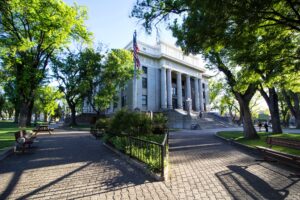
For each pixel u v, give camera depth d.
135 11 10.55
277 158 7.87
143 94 46.62
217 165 7.76
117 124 11.84
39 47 19.73
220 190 5.04
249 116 15.93
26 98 19.83
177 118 39.09
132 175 6.31
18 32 18.38
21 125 19.34
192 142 15.51
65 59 35.69
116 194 4.77
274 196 4.64
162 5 9.98
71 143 14.23
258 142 12.82
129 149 8.76
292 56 9.10
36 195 4.75
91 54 36.38
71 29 20.94
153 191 4.95
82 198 4.55
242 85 12.57
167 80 49.25
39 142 14.78
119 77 37.78
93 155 9.67
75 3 20.97
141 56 47.56
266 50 8.91
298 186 5.23
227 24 6.64
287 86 13.84
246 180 5.81
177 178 6.05
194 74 56.75
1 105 58.28
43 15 17.45
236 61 9.25
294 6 7.10
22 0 15.84
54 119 86.62
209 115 47.81
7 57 17.72
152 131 12.82
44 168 7.21
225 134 19.84
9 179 5.93
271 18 6.92
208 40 7.20
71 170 6.93
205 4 5.81
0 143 12.23
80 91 36.75
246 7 5.74
